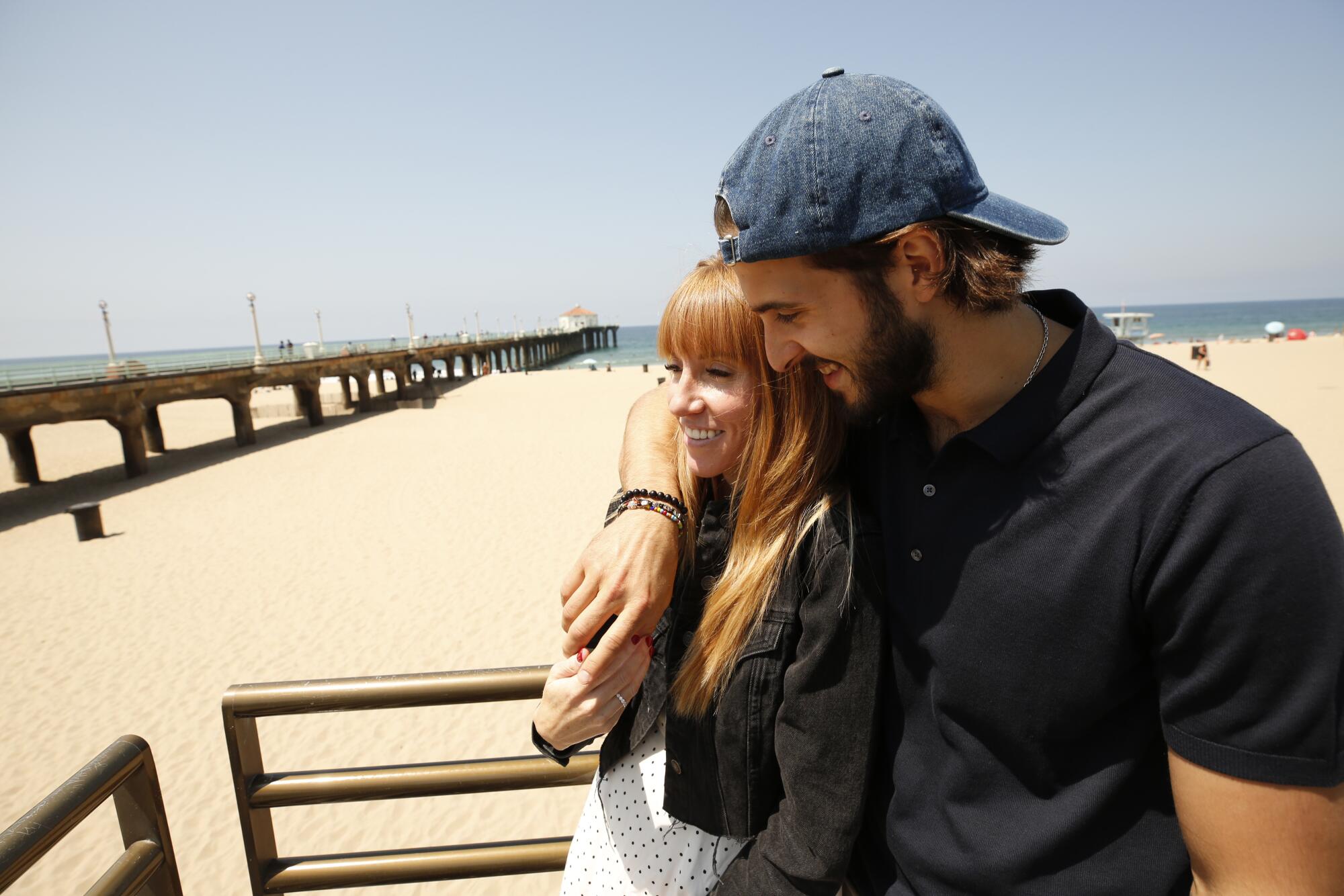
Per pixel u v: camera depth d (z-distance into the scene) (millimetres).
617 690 1128
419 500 14648
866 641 1044
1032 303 1023
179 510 14727
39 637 8750
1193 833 845
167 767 6109
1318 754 745
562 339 91125
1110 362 877
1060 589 874
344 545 11805
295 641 8305
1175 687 834
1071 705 905
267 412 33688
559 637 8133
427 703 1432
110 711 7039
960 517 957
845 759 1053
